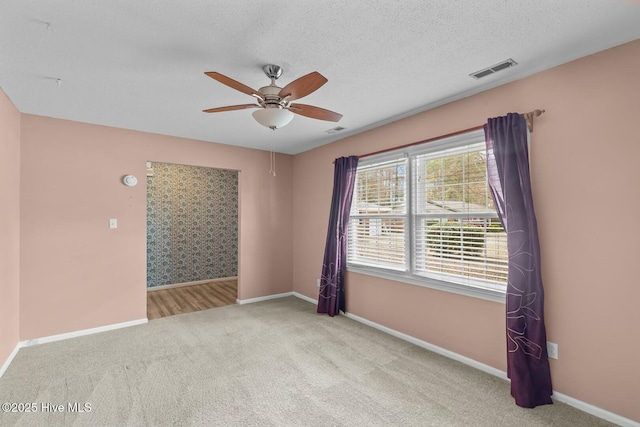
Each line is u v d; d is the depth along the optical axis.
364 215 3.83
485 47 1.99
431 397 2.26
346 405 2.17
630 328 1.92
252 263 4.79
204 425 1.97
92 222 3.49
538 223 2.30
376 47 1.98
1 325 2.60
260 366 2.72
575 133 2.14
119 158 3.66
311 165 4.79
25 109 3.03
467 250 2.79
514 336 2.27
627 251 1.93
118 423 1.98
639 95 1.89
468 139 2.75
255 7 1.59
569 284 2.16
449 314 2.89
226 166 4.52
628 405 1.92
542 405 2.17
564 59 2.15
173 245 5.83
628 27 1.79
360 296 3.86
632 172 1.91
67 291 3.33
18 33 1.78
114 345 3.15
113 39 1.87
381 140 3.60
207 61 2.14
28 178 3.14
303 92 1.99
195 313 4.20
